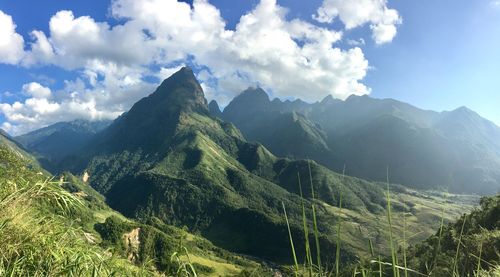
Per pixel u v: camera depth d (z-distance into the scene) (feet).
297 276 9.47
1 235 15.96
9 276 15.03
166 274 16.47
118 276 16.92
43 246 16.93
